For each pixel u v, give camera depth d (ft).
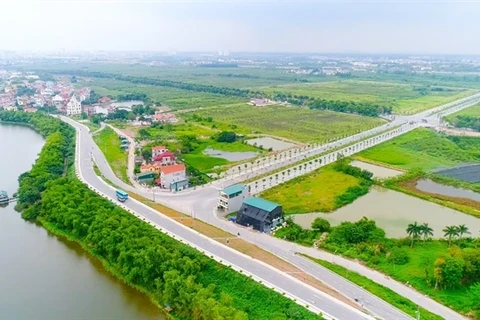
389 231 557.33
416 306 383.86
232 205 609.42
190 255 455.22
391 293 403.34
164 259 436.35
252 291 400.26
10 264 487.61
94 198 599.57
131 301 417.08
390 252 485.15
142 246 460.96
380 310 374.02
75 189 629.92
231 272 428.56
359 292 403.54
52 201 605.73
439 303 393.09
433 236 537.65
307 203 650.84
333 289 407.44
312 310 368.07
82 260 500.74
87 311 398.42
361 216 610.65
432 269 442.91
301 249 497.46
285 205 642.63
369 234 519.60
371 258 468.75
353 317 359.46
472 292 407.03
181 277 406.21
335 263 463.42
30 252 519.60
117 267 469.16
